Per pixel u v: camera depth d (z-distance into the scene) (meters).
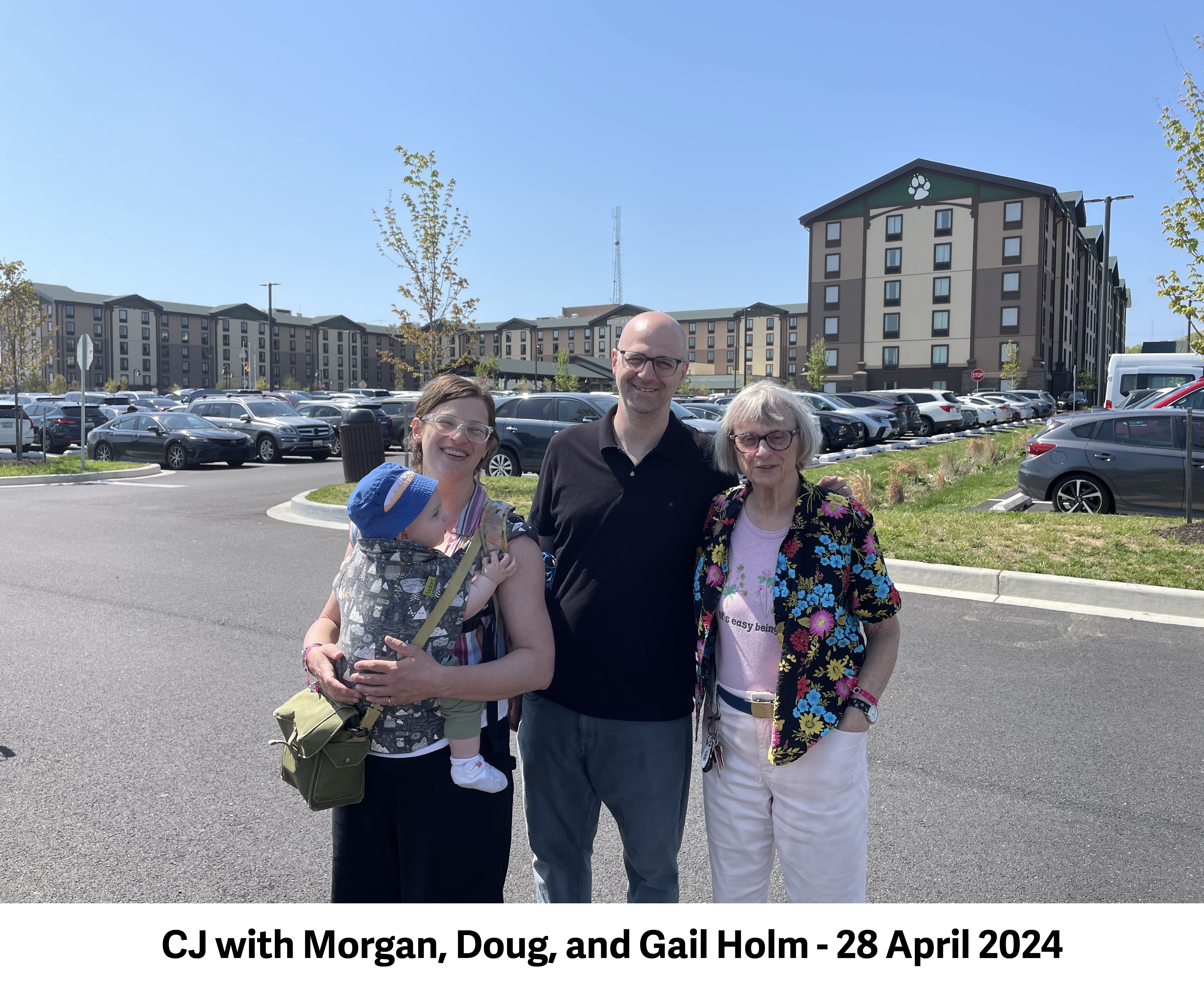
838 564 2.11
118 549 9.14
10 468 18.02
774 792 2.16
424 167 16.22
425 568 1.89
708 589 2.24
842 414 22.64
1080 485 10.41
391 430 24.52
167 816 3.41
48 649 5.57
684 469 2.33
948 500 12.24
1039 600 6.89
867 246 65.62
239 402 24.20
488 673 1.91
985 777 3.78
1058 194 62.12
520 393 16.47
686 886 3.07
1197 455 9.80
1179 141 9.24
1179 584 6.67
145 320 109.88
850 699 2.13
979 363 62.09
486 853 2.03
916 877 3.00
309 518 11.49
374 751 1.96
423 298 16.83
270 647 5.64
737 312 113.81
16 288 19.66
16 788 3.64
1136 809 3.49
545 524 2.50
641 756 2.29
